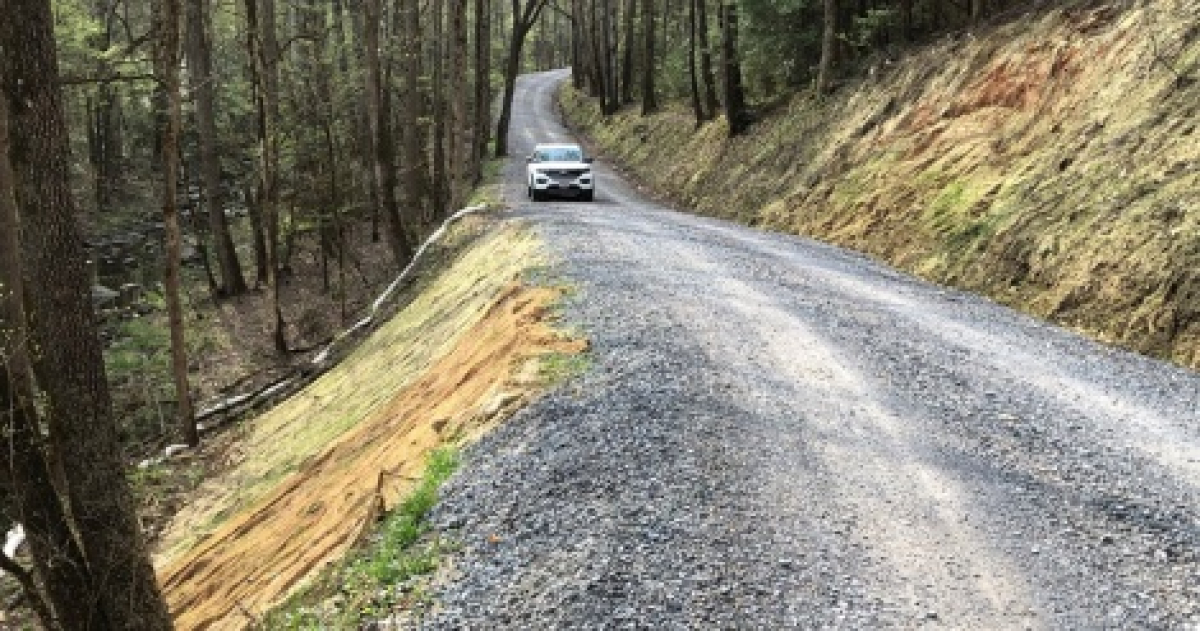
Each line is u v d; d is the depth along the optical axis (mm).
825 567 5293
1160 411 8008
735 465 6535
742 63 30219
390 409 11234
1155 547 5570
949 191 16078
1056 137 14633
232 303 26562
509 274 13500
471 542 5926
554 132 52688
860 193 18750
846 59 26203
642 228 17703
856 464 6672
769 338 9625
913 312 11391
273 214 20828
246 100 32062
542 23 92062
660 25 49844
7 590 11250
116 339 23781
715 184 27484
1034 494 6270
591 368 8367
